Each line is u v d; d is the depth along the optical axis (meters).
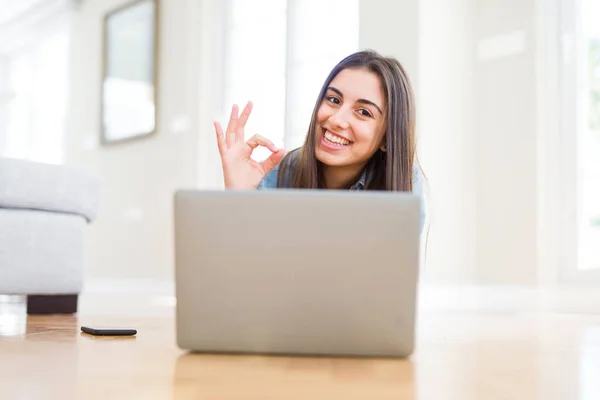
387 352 1.24
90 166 6.32
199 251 1.21
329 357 1.25
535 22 3.55
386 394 0.92
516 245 3.59
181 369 1.12
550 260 3.47
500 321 2.44
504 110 3.68
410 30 3.72
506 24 3.70
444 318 2.60
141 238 5.71
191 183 5.29
